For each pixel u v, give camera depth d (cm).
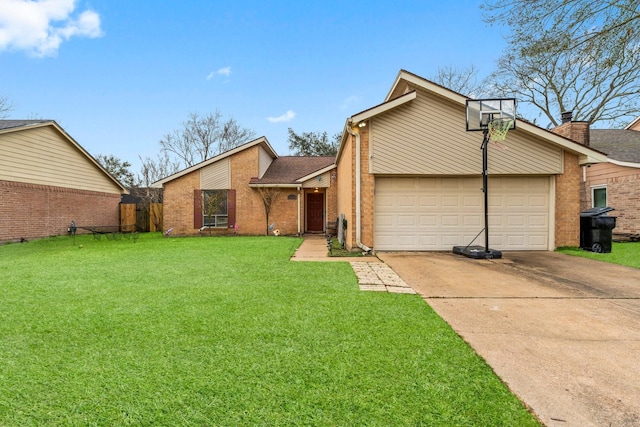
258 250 909
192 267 639
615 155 1243
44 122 1282
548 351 274
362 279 541
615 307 398
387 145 861
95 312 364
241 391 213
